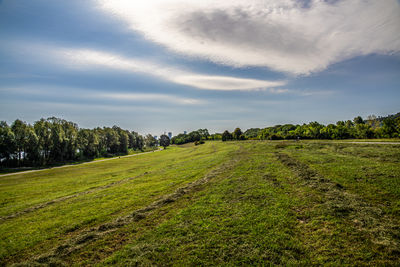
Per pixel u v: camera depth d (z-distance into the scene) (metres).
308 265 6.77
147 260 7.79
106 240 9.69
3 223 13.94
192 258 7.67
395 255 6.70
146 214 12.19
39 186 28.16
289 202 11.40
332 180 14.05
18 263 8.59
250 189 14.18
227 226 9.62
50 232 11.36
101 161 74.94
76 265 8.02
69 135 79.00
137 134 158.12
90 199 17.20
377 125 77.31
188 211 11.81
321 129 64.12
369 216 9.02
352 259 6.78
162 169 30.42
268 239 8.30
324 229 8.55
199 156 42.47
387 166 15.61
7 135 58.19
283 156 25.44
